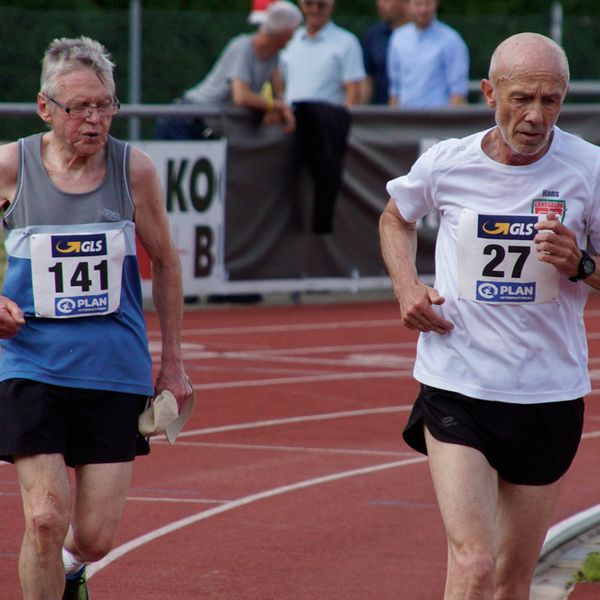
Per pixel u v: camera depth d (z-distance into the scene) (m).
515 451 14.43
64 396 14.73
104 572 19.19
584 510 22.92
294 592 18.47
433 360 14.54
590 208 14.39
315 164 47.41
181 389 15.62
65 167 15.06
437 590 18.62
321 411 31.06
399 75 50.94
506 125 13.91
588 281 13.99
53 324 14.92
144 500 23.09
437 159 14.65
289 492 23.83
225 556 20.05
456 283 14.41
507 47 13.88
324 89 49.34
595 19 73.38
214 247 46.19
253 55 45.84
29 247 14.94
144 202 15.32
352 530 21.52
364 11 78.81
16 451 14.55
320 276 48.78
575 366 14.54
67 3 69.50
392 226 15.26
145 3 72.00
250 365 36.94
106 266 14.99
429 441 14.42
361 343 41.09
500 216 14.24
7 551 19.97
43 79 14.94
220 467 25.58
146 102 62.78
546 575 19.20
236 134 46.12
